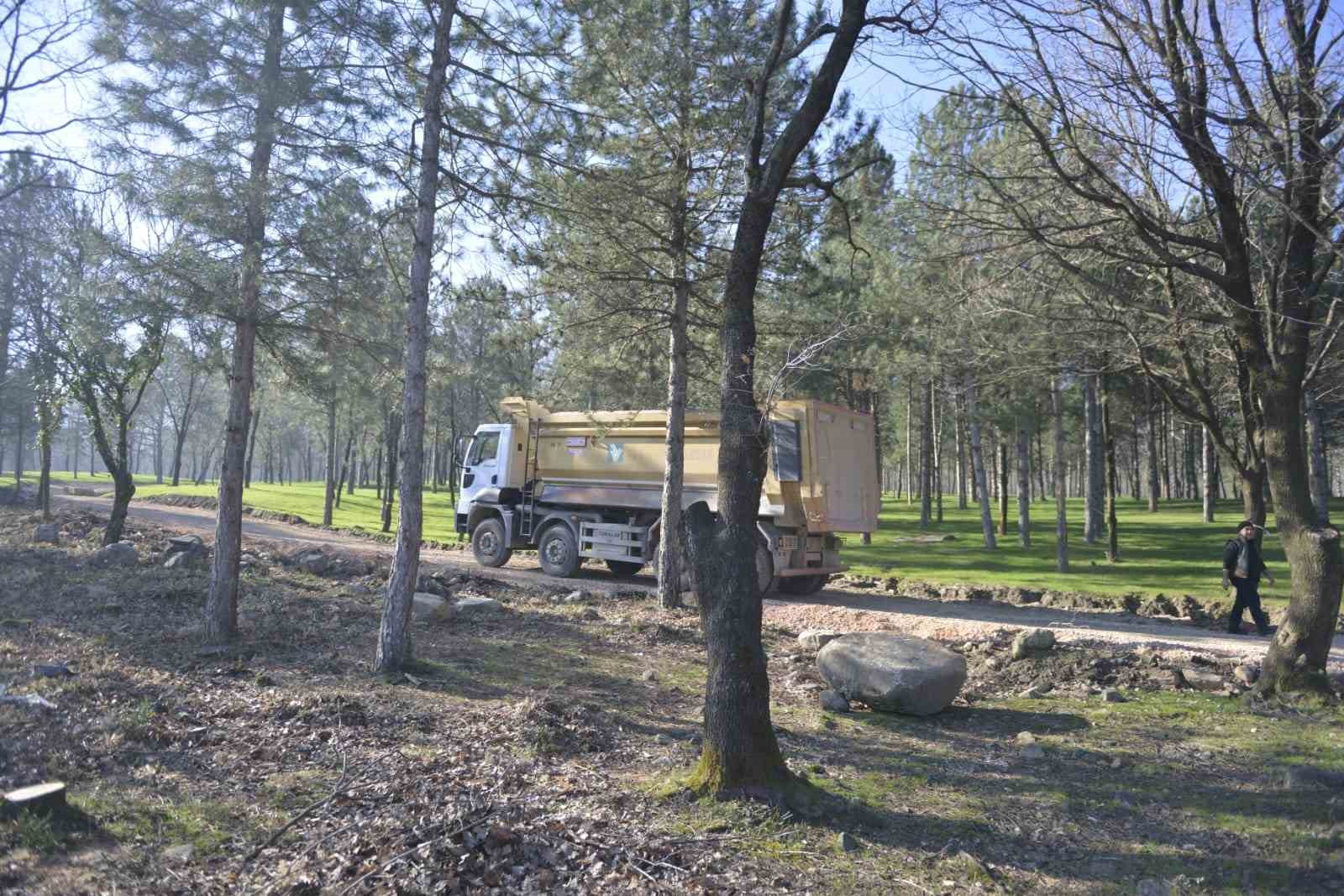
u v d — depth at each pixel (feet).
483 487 70.49
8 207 44.29
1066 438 134.10
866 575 72.64
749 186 22.48
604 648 40.42
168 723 23.18
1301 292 33.06
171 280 32.12
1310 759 26.08
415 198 35.01
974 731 29.86
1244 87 30.60
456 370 42.11
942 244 40.63
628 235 46.06
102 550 53.21
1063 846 19.70
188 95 31.96
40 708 22.39
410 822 17.25
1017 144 36.63
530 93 35.83
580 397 55.42
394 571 32.65
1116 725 30.42
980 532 113.39
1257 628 47.73
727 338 21.77
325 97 32.14
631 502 62.95
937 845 19.38
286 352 36.76
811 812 20.06
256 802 18.54
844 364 65.82
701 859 17.24
